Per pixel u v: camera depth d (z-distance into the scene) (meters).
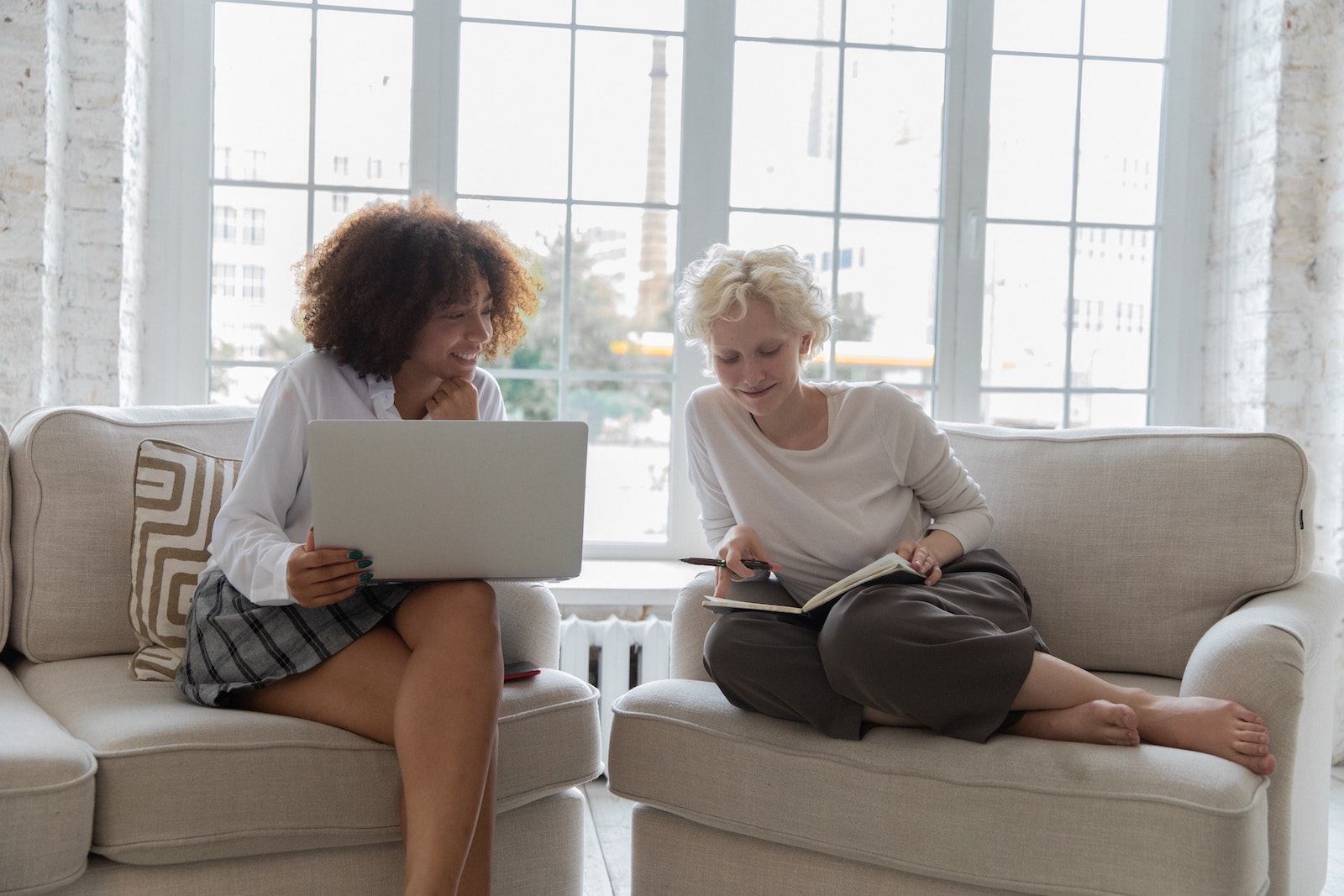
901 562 1.67
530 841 1.71
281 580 1.50
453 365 1.81
